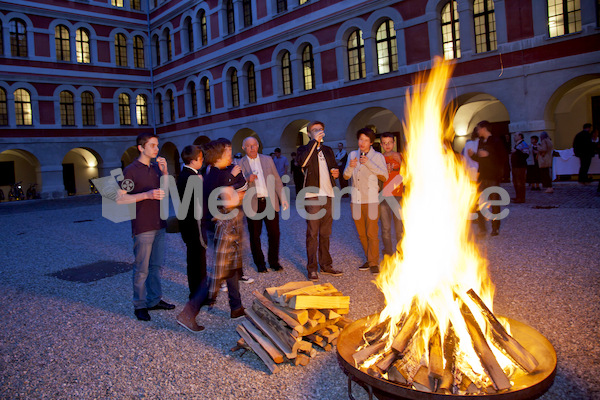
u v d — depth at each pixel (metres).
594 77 11.39
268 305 3.24
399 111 15.02
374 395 2.32
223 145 3.81
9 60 22.52
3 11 22.34
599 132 15.17
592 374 2.56
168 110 26.50
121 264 6.43
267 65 19.52
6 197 24.97
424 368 2.13
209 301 4.13
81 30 24.98
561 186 12.23
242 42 20.55
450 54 13.95
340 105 16.73
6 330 3.88
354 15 15.90
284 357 2.98
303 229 8.68
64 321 4.05
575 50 11.33
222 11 21.50
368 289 4.45
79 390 2.75
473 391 1.99
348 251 6.37
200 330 3.65
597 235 5.95
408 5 14.42
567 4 11.58
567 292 3.92
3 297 4.93
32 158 23.77
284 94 19.20
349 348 2.51
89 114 25.38
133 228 3.98
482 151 6.48
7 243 8.78
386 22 15.41
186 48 24.31
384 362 2.19
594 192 10.28
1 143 22.27
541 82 11.97
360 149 5.12
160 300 4.32
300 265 5.77
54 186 24.06
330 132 17.23
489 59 12.88
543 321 3.34
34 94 23.30
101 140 25.56
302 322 2.93
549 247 5.57
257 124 20.33
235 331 3.62
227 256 3.71
